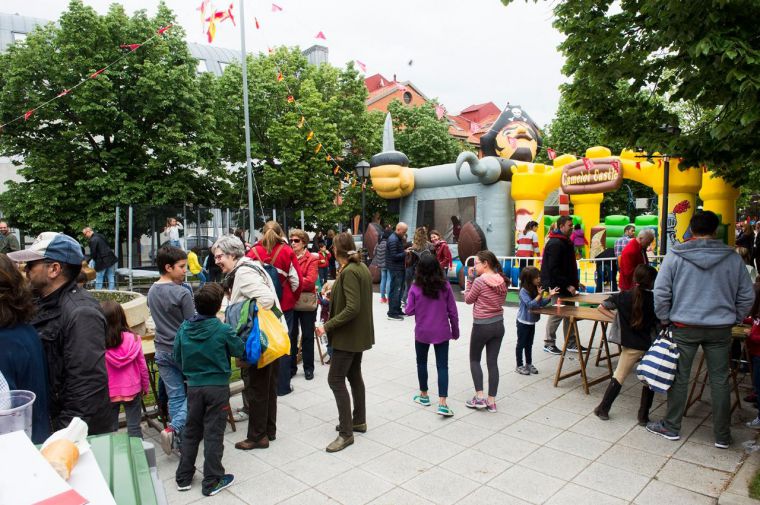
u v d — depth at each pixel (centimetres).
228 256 462
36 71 1630
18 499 117
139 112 1734
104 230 1634
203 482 367
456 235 1490
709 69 394
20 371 212
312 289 626
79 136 1709
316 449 438
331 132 2098
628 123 513
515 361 692
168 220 1291
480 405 516
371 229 1577
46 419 224
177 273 435
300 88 2161
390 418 503
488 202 1401
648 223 1495
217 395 372
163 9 1789
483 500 353
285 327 441
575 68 505
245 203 2086
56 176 1667
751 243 1137
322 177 2088
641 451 423
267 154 2183
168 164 1809
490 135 1470
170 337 424
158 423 490
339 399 440
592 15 477
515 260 1248
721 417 421
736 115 378
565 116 2606
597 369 654
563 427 475
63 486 124
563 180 1330
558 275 670
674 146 471
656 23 426
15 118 1630
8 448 134
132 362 408
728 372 423
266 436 443
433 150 2586
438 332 495
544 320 949
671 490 362
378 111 2783
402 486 374
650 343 466
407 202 1608
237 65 2130
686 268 421
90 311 251
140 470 174
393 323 957
